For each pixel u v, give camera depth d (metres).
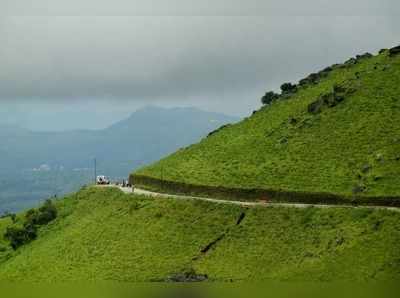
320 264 170.12
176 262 189.00
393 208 179.88
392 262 162.00
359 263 165.25
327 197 193.62
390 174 195.25
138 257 196.25
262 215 194.38
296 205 194.75
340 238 174.75
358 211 180.88
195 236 196.50
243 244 187.50
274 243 183.50
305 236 181.38
